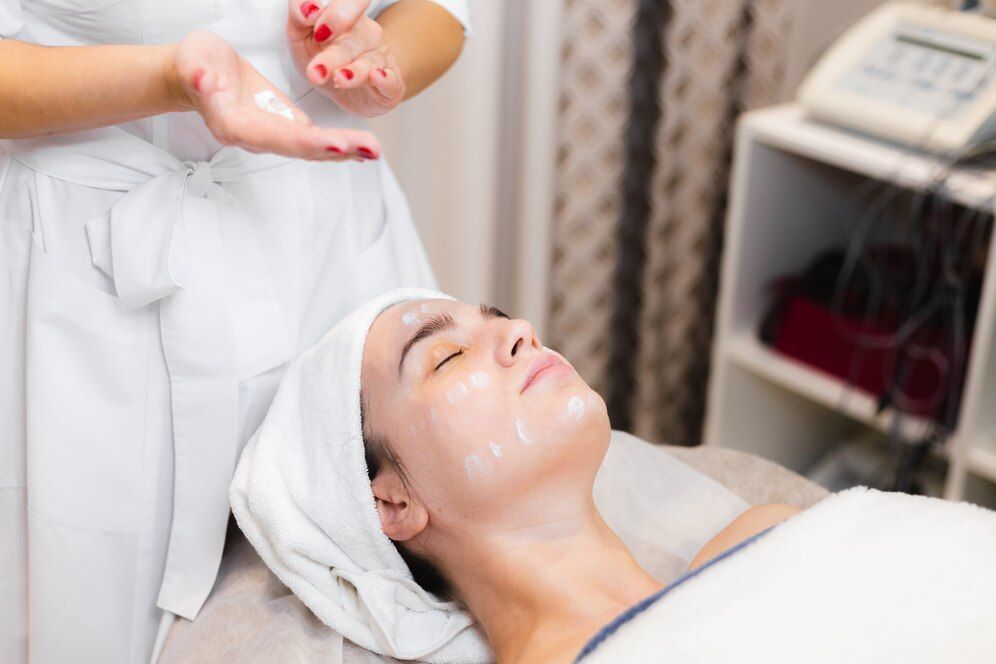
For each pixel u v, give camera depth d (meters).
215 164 1.17
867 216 2.14
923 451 1.88
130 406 1.19
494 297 2.14
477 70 1.85
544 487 1.15
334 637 1.19
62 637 1.24
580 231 2.07
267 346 1.23
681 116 2.05
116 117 1.03
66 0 1.06
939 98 1.73
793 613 0.96
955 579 1.00
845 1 2.18
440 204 1.98
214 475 1.24
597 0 1.86
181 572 1.27
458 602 1.23
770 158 1.95
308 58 1.13
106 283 1.16
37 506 1.19
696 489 1.39
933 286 1.92
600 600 1.13
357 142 0.91
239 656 1.17
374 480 1.19
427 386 1.15
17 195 1.15
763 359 2.04
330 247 1.30
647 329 2.21
